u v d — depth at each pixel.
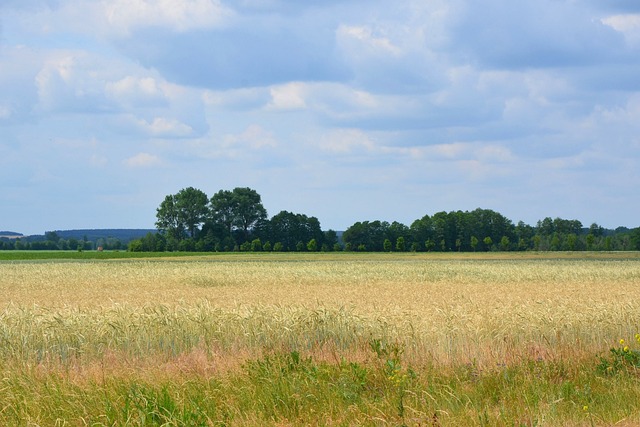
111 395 10.64
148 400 9.92
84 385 11.55
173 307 21.50
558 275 57.25
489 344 15.63
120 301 32.59
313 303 26.22
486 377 11.98
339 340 17.50
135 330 17.41
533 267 68.56
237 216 169.88
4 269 65.75
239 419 9.75
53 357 15.62
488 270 63.03
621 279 54.09
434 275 56.88
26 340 16.39
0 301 34.38
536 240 174.75
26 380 11.96
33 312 19.39
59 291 42.81
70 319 18.05
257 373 12.03
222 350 16.17
